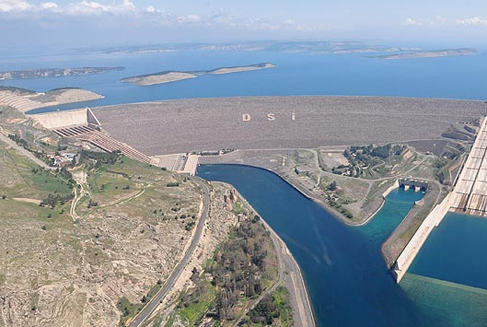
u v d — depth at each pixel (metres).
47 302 139.12
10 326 128.75
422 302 168.88
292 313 162.50
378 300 171.62
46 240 165.12
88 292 150.62
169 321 153.00
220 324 154.00
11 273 143.75
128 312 154.12
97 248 171.50
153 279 171.50
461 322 156.62
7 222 170.50
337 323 159.25
